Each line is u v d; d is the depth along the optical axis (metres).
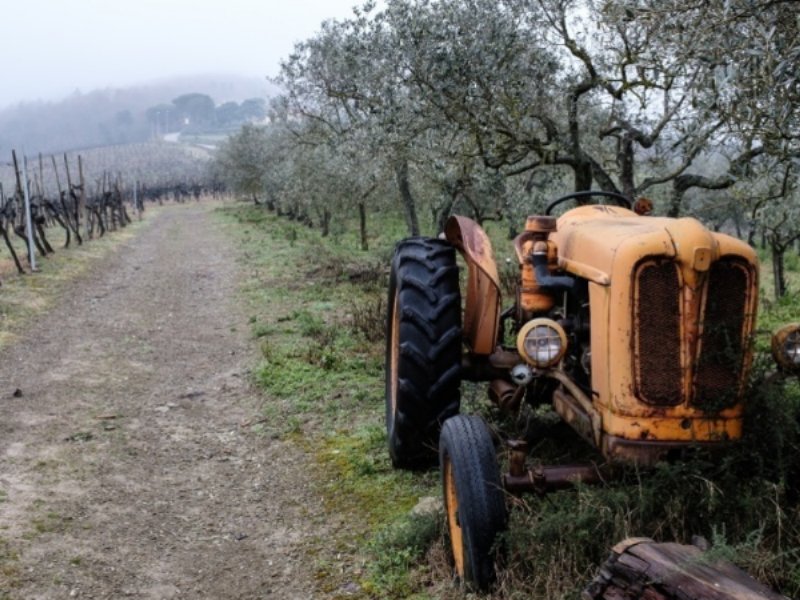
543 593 3.31
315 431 6.11
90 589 3.95
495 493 3.38
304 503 4.88
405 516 4.41
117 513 4.84
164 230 29.59
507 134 7.91
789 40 3.67
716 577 2.62
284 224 27.83
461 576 3.55
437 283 4.57
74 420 6.70
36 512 4.79
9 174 78.12
